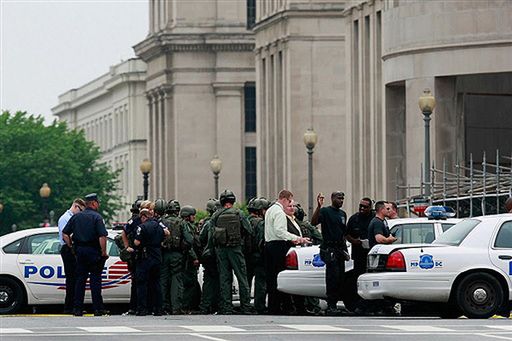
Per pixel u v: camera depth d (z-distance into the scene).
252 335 53.78
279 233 68.06
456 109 126.31
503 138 127.56
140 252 67.56
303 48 184.12
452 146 125.62
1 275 74.12
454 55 124.12
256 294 69.81
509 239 62.66
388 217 69.81
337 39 183.75
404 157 135.62
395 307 72.62
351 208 152.50
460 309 62.25
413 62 126.81
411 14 127.06
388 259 62.66
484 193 97.50
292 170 183.00
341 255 67.50
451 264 62.19
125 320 62.06
